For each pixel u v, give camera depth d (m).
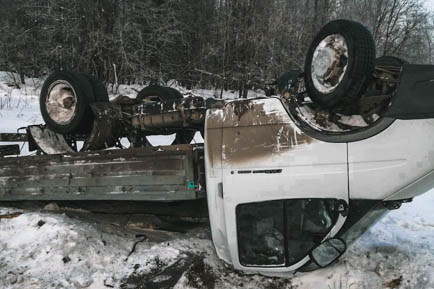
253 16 28.09
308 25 29.28
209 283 3.59
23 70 23.75
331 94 3.29
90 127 5.12
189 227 4.76
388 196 3.07
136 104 5.17
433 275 3.38
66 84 4.90
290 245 3.40
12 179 5.22
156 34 25.73
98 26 23.94
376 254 3.80
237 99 3.61
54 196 4.88
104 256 4.08
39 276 3.72
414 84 2.97
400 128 2.98
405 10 30.48
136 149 4.28
